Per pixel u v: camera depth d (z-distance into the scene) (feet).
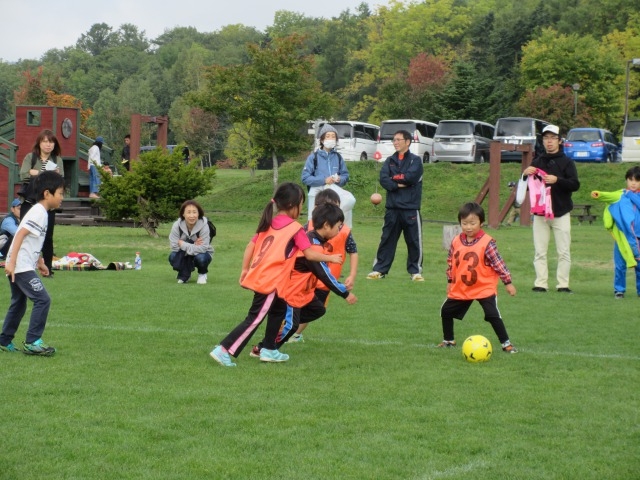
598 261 59.88
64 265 50.19
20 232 25.00
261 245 24.71
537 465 16.26
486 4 356.18
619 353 27.27
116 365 24.29
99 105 333.42
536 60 204.95
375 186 120.57
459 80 194.39
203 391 21.39
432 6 308.40
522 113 188.14
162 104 378.73
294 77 120.57
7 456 16.38
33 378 22.50
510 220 99.60
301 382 22.56
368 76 301.63
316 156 46.39
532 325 32.53
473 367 24.80
